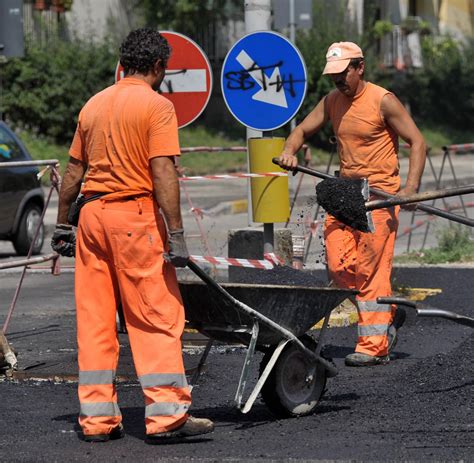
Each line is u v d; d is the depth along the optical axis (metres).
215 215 69.56
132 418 21.84
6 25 52.69
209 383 25.14
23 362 27.30
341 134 27.61
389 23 128.62
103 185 19.45
